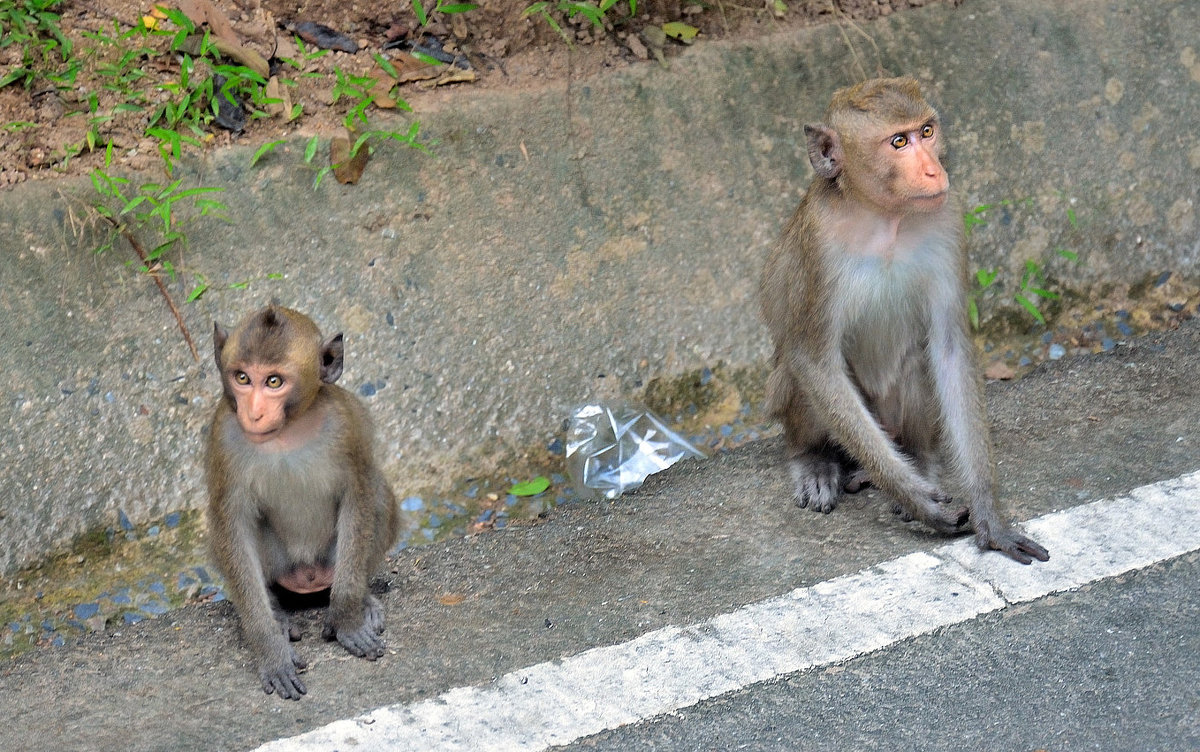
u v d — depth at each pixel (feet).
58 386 21.11
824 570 18.61
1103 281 25.90
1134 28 27.55
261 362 16.70
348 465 17.89
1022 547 18.39
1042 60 27.02
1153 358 24.35
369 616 18.24
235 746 15.43
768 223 25.09
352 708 16.19
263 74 24.17
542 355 23.39
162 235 22.41
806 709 15.72
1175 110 27.09
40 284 21.66
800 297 20.61
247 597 17.43
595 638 17.39
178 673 17.60
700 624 17.44
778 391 22.00
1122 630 16.65
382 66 24.64
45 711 16.75
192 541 20.70
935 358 20.47
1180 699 15.31
